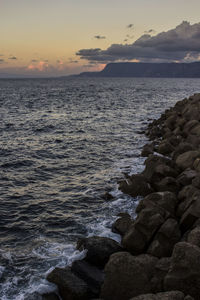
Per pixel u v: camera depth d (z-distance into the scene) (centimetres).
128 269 682
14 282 738
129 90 10331
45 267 797
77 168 1684
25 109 4541
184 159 1416
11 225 1054
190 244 676
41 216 1120
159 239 810
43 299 677
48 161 1820
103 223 1045
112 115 3844
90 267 768
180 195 1069
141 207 1072
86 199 1260
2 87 12838
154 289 654
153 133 2414
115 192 1305
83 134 2606
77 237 965
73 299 661
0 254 867
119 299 661
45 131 2752
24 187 1412
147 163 1412
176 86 14050
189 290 627
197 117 2452
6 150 2050
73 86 14238
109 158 1858
